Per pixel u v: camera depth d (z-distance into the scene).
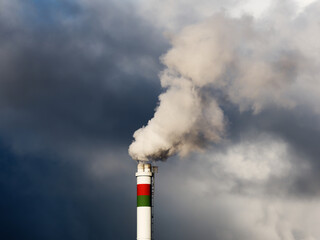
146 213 52.59
